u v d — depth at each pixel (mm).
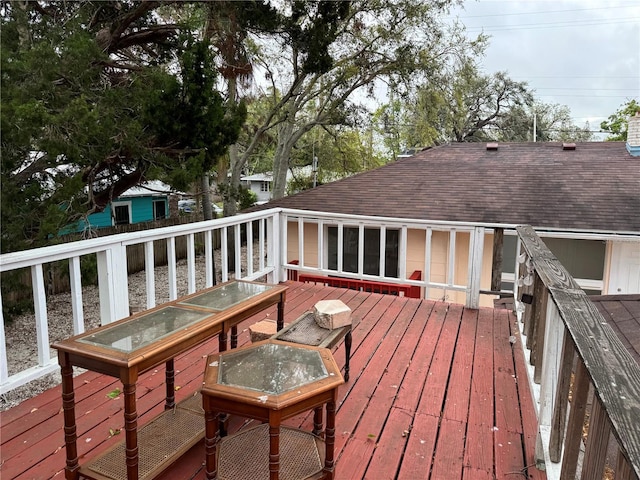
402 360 2959
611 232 6750
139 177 6781
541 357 2207
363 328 3531
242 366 1735
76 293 2566
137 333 1742
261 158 22766
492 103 23562
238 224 4129
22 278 5523
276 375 1664
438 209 8273
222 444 1947
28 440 2070
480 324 3633
